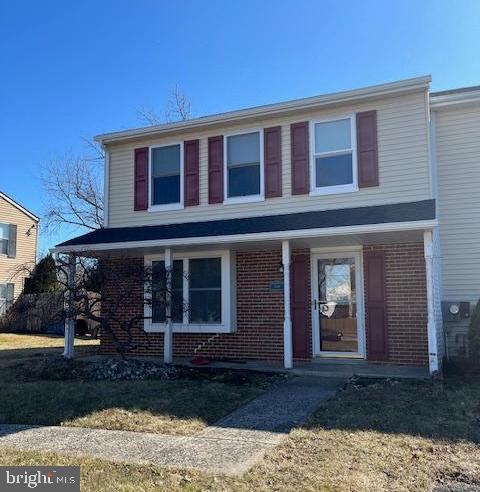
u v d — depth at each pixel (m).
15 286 26.88
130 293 12.19
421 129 10.78
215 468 4.84
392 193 10.85
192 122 12.81
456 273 11.52
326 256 11.55
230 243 10.99
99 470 4.80
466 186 11.66
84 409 7.23
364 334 11.02
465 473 4.70
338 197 11.31
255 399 7.78
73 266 11.54
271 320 11.82
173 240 11.08
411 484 4.42
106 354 13.41
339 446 5.45
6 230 27.12
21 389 8.62
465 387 8.43
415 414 6.71
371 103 11.26
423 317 10.47
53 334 23.16
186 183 12.97
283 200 11.82
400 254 10.77
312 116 11.76
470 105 11.76
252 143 12.42
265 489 4.31
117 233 12.72
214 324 12.26
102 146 14.08
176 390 8.41
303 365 10.73
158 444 5.64
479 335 9.94
